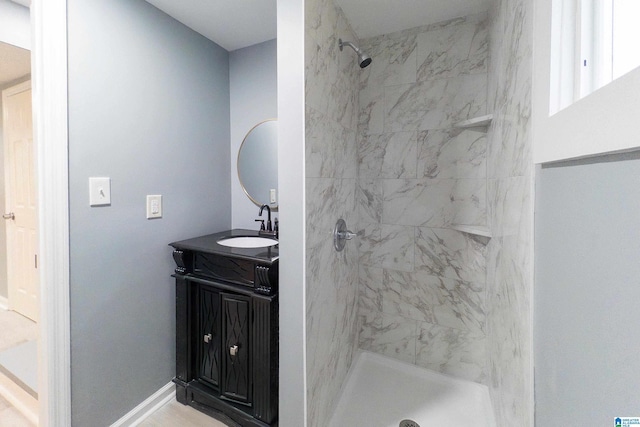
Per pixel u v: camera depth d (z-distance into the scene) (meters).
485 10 1.49
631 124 0.37
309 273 1.12
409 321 1.77
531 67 0.81
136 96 1.42
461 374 1.65
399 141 1.74
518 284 0.94
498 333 1.26
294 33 1.03
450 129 1.61
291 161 1.07
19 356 1.85
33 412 1.47
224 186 1.96
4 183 2.47
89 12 1.22
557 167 0.64
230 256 1.35
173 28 1.60
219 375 1.44
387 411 1.47
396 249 1.78
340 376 1.54
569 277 0.57
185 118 1.68
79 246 1.22
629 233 0.39
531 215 0.80
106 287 1.32
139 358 1.46
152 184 1.51
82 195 1.22
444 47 1.60
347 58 1.56
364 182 1.84
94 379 1.28
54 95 1.12
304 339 1.10
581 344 0.52
